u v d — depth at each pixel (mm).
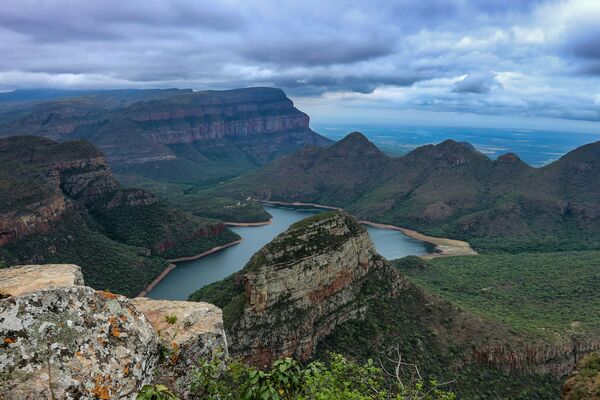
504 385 77375
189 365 16969
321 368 19344
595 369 46031
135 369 13703
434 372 75312
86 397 11938
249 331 73625
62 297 13234
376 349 79000
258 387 14086
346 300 85062
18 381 11258
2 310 12055
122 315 14609
